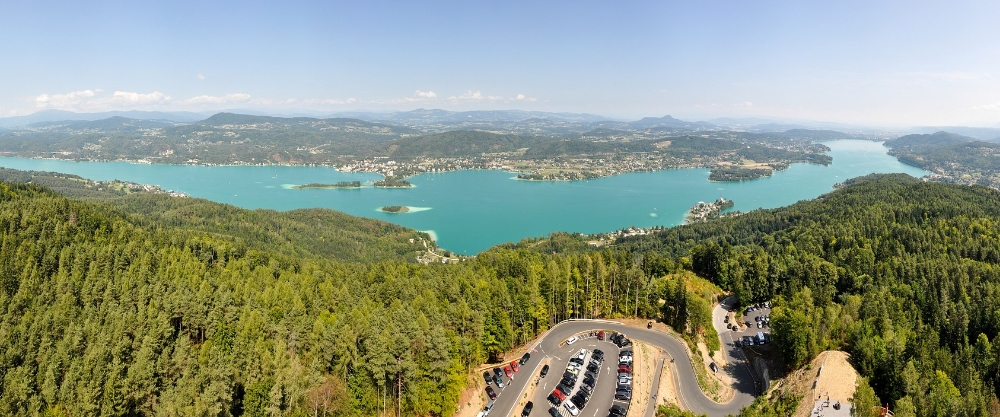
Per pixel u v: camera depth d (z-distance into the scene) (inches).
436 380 3836.1
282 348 3750.0
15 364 3796.8
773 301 7263.8
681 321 5698.8
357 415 3668.8
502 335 4635.8
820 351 5000.0
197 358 3875.5
